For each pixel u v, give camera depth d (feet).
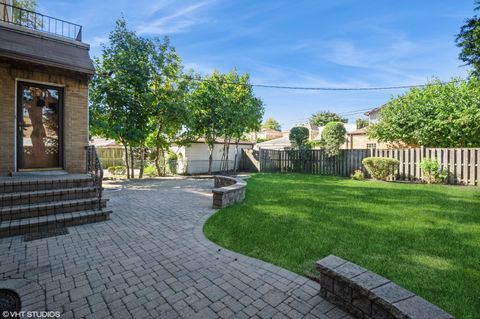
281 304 7.51
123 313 7.13
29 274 9.26
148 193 26.86
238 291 8.21
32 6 50.47
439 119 37.76
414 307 5.63
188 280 8.91
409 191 25.58
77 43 20.93
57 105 20.24
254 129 56.70
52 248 11.68
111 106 36.04
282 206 19.29
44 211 15.07
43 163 19.72
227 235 13.33
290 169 52.65
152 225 15.24
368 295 6.31
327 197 22.74
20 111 18.71
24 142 18.95
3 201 14.71
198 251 11.42
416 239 12.15
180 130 46.70
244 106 51.49
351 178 39.19
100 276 9.16
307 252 10.94
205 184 34.88
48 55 18.33
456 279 8.54
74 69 19.29
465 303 7.25
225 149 59.52
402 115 43.65
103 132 34.99
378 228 13.83
